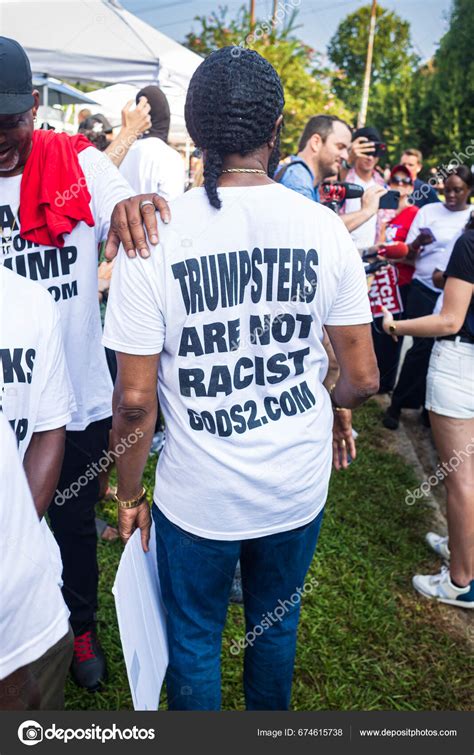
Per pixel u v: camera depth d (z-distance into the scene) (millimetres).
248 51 1186
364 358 1391
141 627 1335
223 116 1158
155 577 1533
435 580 2609
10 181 1642
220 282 1207
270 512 1357
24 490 980
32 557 992
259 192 1204
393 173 4512
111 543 2742
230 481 1305
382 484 3523
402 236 4285
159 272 1190
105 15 3924
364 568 2754
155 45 4031
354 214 2889
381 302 4105
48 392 1279
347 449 1856
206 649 1503
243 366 1271
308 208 1230
